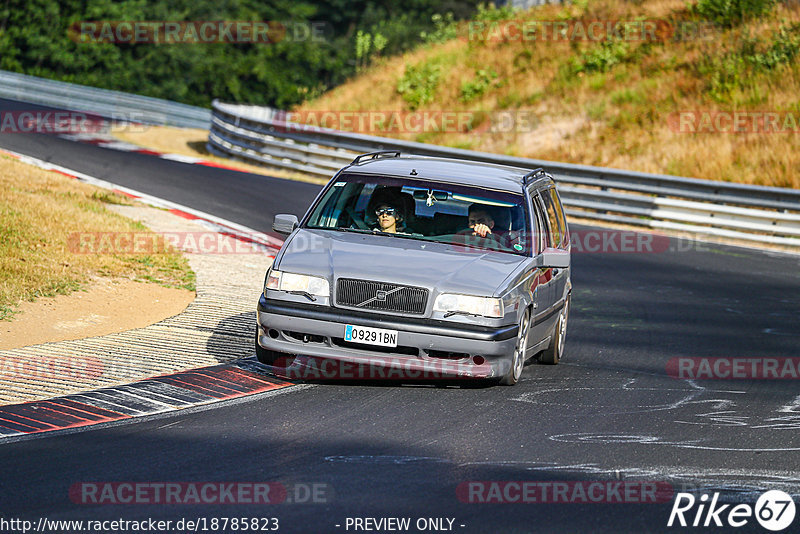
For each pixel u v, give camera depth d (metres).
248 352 33.53
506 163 86.75
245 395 28.22
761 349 40.25
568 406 29.20
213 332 36.25
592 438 25.80
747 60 109.94
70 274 42.38
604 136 103.75
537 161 85.38
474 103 120.44
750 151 94.62
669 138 100.25
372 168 33.97
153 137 121.19
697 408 30.06
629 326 44.16
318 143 97.06
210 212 66.81
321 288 28.97
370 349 28.86
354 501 19.89
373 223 32.28
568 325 43.94
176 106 144.75
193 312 39.50
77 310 37.97
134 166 86.31
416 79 127.81
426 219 32.25
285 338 29.36
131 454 22.42
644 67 116.06
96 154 92.00
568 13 137.25
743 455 25.02
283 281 29.34
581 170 83.56
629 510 20.33
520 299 29.84
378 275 28.69
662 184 80.31
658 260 65.00
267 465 21.98
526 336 31.42
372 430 25.23
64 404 26.42
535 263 31.70
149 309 39.59
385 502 19.92
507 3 157.00
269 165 100.69
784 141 95.00
